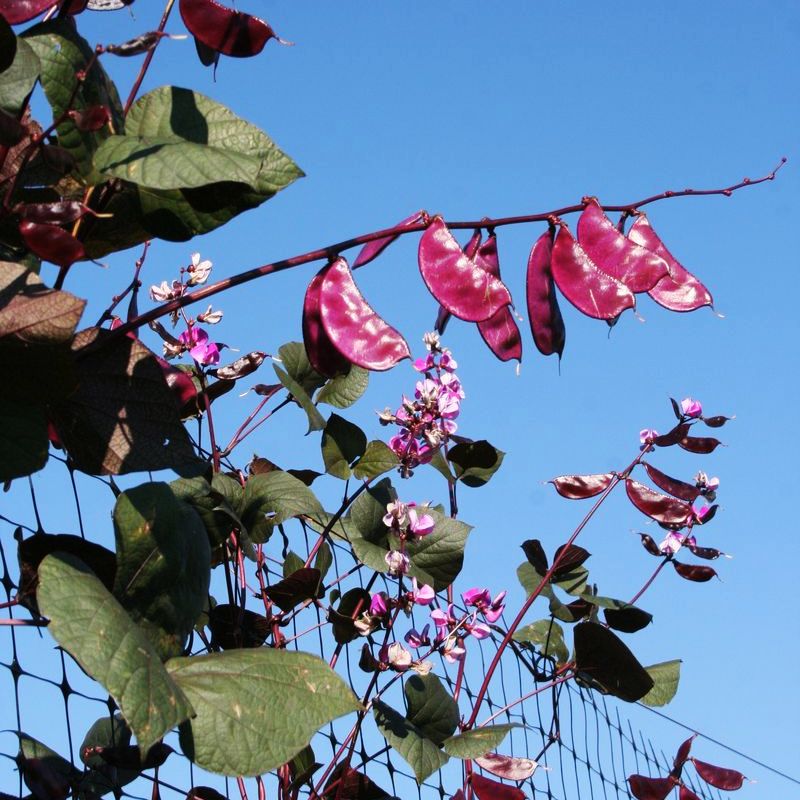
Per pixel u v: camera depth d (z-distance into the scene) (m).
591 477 3.68
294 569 3.08
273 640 2.86
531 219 2.19
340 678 1.92
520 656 3.48
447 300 2.03
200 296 2.00
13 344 1.72
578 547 3.51
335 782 2.70
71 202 1.80
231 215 2.04
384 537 2.93
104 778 2.33
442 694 2.79
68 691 2.23
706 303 2.24
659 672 3.63
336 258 2.05
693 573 3.90
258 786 2.64
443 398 2.95
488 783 2.96
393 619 2.76
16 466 1.75
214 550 2.90
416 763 2.59
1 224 2.06
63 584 1.64
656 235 2.30
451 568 2.87
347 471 2.96
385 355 1.97
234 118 2.05
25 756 2.19
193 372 3.14
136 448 1.99
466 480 3.51
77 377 1.77
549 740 3.45
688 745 3.67
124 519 1.90
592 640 3.19
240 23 2.10
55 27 2.01
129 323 1.98
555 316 2.21
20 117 1.84
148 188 2.04
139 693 1.58
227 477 2.79
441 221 2.09
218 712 1.78
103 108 1.75
